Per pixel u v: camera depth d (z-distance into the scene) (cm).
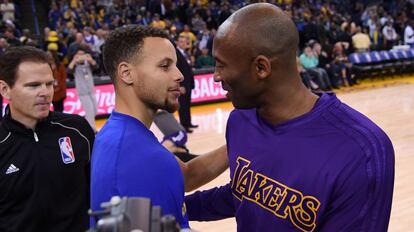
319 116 115
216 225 374
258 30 108
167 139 349
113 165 107
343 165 108
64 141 181
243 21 109
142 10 1405
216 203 146
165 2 1438
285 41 109
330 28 1412
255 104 117
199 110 905
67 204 179
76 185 182
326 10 1623
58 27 1202
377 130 111
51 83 177
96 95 843
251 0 1530
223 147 156
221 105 947
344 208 108
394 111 827
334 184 108
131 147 109
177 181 110
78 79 702
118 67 117
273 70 110
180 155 334
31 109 172
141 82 115
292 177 114
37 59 173
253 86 112
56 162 177
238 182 126
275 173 117
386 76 1315
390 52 1304
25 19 1412
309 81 1096
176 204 109
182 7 1441
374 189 106
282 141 117
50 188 175
